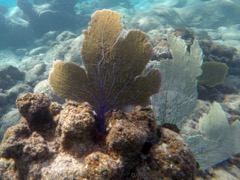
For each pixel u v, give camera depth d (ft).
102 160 1.68
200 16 15.51
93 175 1.61
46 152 1.93
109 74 2.03
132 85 2.07
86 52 1.98
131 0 25.08
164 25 12.55
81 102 2.17
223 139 3.32
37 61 11.16
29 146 1.93
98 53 1.97
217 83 5.57
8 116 7.16
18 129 2.09
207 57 6.91
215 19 15.21
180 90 3.24
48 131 2.18
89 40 1.95
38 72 9.32
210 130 3.49
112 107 2.14
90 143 1.92
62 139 1.94
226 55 7.89
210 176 2.92
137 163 1.85
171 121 3.12
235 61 7.92
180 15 15.96
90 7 23.70
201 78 5.61
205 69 5.53
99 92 2.10
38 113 2.14
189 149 1.99
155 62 4.98
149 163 1.87
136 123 2.01
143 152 1.93
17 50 15.94
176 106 3.17
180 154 1.90
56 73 2.13
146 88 2.09
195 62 3.45
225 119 3.43
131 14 19.11
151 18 12.80
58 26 17.34
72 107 2.10
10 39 17.15
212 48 7.89
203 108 4.66
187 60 3.44
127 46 1.94
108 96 2.10
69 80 2.11
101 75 2.04
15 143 1.98
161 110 3.12
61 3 17.15
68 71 2.08
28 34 17.40
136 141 1.70
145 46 1.95
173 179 1.80
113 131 1.77
